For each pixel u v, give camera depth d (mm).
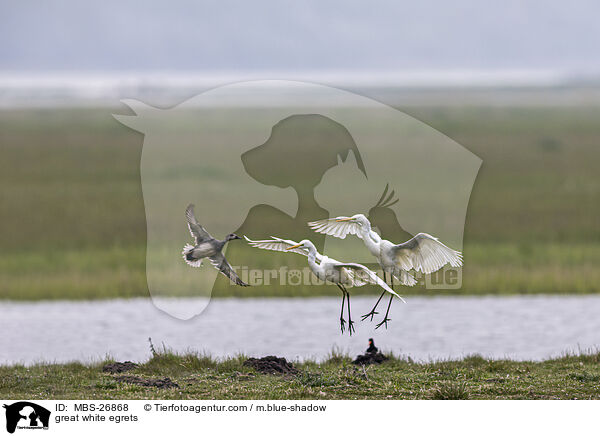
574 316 73625
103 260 96312
